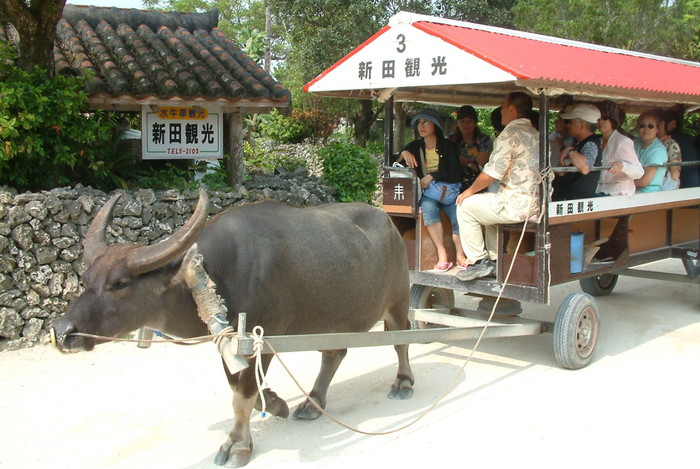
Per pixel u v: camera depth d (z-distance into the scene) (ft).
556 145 20.67
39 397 16.47
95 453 13.73
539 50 19.13
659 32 54.39
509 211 17.35
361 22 62.54
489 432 14.92
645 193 21.54
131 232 21.61
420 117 19.35
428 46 17.31
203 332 12.89
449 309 20.83
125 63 25.16
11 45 22.43
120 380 17.69
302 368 19.06
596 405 16.31
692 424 15.21
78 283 20.67
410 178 19.12
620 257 20.90
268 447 14.23
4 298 19.58
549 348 21.07
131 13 29.35
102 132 22.53
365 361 19.86
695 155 25.38
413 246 19.58
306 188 28.53
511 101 18.34
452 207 19.77
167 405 16.17
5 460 13.35
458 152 19.77
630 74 20.06
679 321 23.98
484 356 20.34
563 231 18.02
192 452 13.87
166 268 11.85
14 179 21.47
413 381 17.40
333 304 14.29
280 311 13.38
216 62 26.55
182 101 23.86
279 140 77.61
